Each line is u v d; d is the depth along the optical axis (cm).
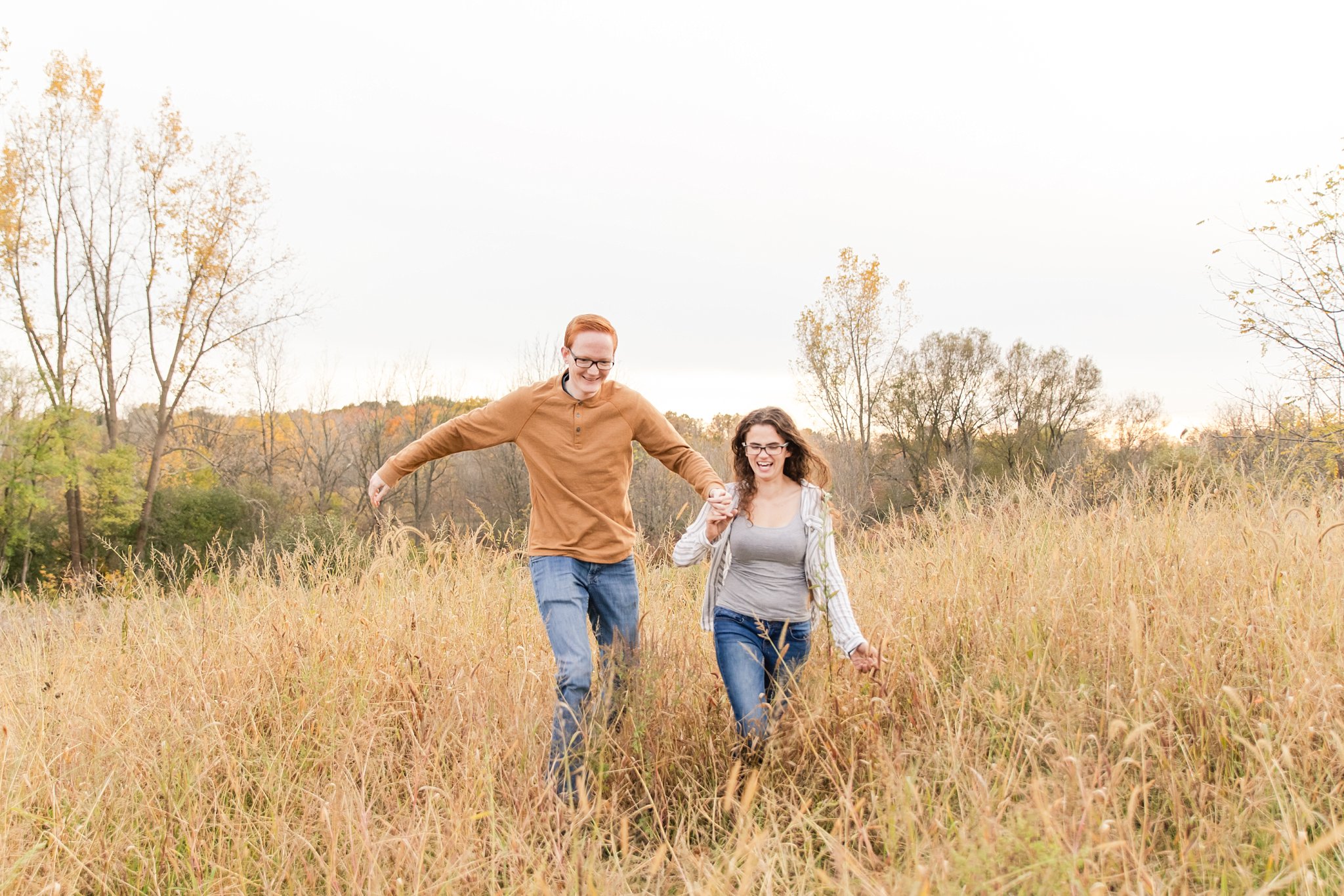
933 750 258
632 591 329
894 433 3869
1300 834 177
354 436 3303
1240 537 378
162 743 296
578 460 312
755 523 319
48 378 2566
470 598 427
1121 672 285
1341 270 841
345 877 228
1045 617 327
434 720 309
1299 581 323
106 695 339
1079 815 199
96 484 2575
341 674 341
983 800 203
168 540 2594
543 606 307
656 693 305
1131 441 1945
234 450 3322
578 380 311
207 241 2848
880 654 300
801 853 240
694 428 2748
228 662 354
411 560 460
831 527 314
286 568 449
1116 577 349
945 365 3884
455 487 3095
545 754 289
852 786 251
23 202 2645
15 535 2427
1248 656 275
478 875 226
